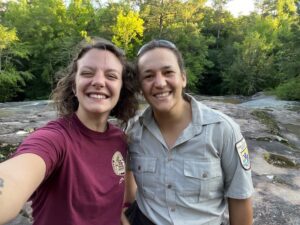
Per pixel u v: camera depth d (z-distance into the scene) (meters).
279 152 2.33
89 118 0.59
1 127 2.87
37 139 0.49
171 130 0.66
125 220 0.72
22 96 10.93
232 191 0.64
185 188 0.63
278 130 3.19
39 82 11.01
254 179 1.77
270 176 1.83
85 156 0.56
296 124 3.67
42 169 0.45
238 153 0.63
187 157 0.63
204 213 0.64
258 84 11.16
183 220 0.63
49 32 10.77
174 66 0.62
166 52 0.62
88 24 11.29
